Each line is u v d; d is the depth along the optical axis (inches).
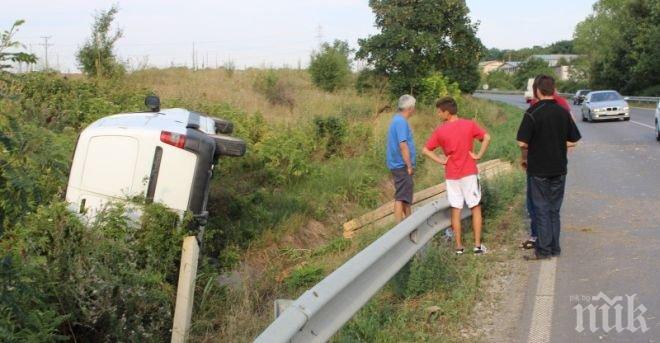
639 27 2447.1
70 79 601.9
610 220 367.9
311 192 454.9
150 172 265.3
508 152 631.2
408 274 252.7
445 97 305.3
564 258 296.0
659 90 2228.1
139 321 216.1
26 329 171.5
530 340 211.2
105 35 800.9
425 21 1291.8
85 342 214.5
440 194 465.7
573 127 292.7
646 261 283.6
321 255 348.5
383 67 1285.7
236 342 217.2
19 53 144.9
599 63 2812.5
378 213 396.8
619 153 716.0
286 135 537.6
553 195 295.3
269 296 285.4
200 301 256.2
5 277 160.7
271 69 1369.3
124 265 219.5
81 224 225.8
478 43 1369.3
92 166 266.5
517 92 3878.0
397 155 360.2
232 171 452.8
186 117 311.9
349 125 661.3
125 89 645.3
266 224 377.7
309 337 171.5
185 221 253.4
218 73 1320.1
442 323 225.5
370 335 206.5
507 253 307.4
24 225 208.1
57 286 206.5
